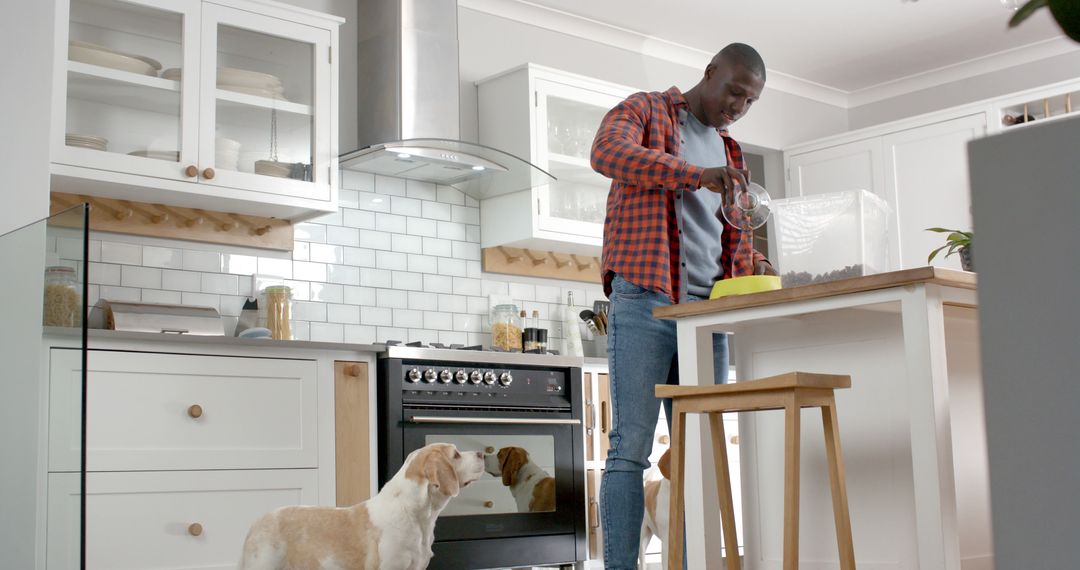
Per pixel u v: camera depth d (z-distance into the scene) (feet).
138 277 13.19
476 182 15.92
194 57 12.67
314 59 13.76
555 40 18.35
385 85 14.89
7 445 8.59
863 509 8.49
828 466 8.36
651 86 19.70
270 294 13.82
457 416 13.06
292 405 11.80
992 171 3.22
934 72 21.48
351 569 9.89
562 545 13.89
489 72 17.31
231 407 11.34
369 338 15.07
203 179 12.59
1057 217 3.09
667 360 9.37
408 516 10.06
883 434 8.41
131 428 10.65
